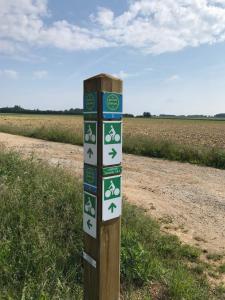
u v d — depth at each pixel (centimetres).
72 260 372
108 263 252
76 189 541
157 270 391
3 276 325
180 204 768
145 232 504
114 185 244
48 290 313
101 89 227
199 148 1473
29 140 2164
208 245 542
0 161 639
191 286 377
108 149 236
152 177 1058
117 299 262
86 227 256
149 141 1642
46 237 394
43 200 482
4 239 366
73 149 1684
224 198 844
